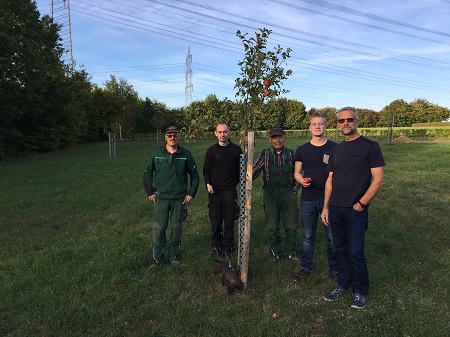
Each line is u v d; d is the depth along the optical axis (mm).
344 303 3350
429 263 4078
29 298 3480
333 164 3357
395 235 5066
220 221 4688
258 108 4176
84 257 4531
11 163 18922
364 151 3143
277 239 4438
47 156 24109
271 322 3016
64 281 3791
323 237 5137
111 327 3041
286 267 4191
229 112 4301
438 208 6418
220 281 3865
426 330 2803
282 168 4246
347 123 3174
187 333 2939
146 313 3246
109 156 20984
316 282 3793
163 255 4383
